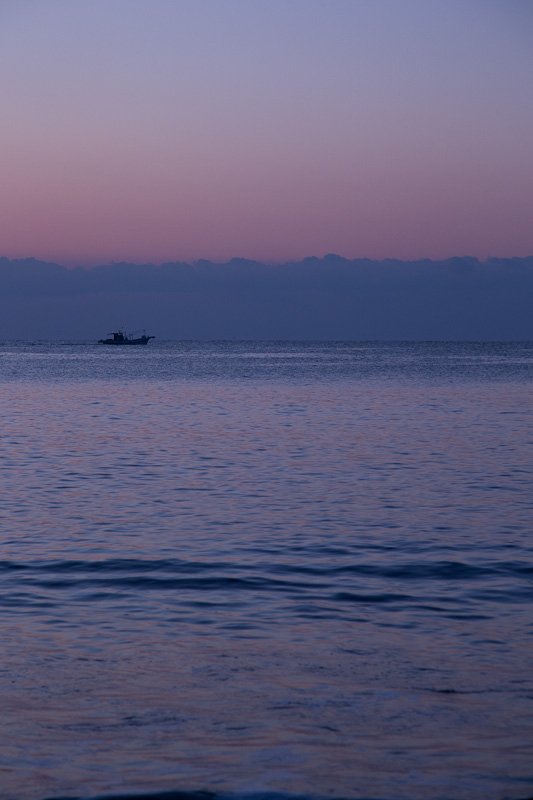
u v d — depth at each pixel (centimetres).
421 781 984
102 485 3025
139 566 1912
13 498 2766
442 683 1248
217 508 2612
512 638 1441
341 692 1216
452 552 2058
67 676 1270
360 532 2283
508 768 1013
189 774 996
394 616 1561
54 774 993
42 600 1656
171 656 1353
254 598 1677
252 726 1113
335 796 953
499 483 3084
